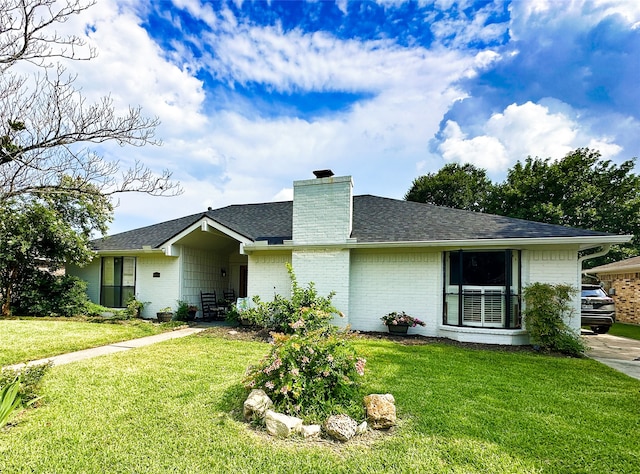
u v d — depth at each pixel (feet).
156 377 18.47
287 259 38.19
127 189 17.56
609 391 17.21
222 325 38.50
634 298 54.39
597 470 10.19
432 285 32.76
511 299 30.12
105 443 11.50
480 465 10.39
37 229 40.22
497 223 33.45
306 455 10.94
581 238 27.14
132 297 42.14
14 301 42.11
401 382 18.02
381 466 10.36
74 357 23.62
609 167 88.28
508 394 16.47
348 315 34.47
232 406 14.56
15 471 9.91
